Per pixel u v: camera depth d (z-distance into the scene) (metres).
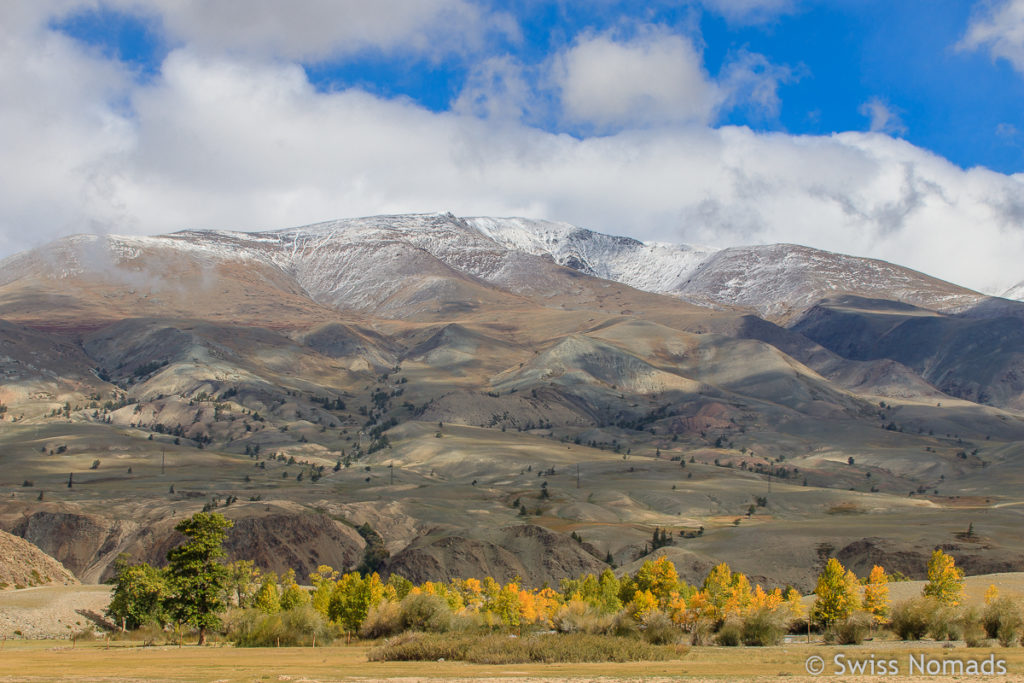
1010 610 71.12
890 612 83.31
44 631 95.00
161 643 89.94
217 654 71.44
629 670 54.38
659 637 76.56
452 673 53.06
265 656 68.56
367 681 49.09
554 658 61.53
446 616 86.94
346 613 94.62
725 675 51.31
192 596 90.31
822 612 88.44
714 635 78.19
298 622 87.00
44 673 54.25
